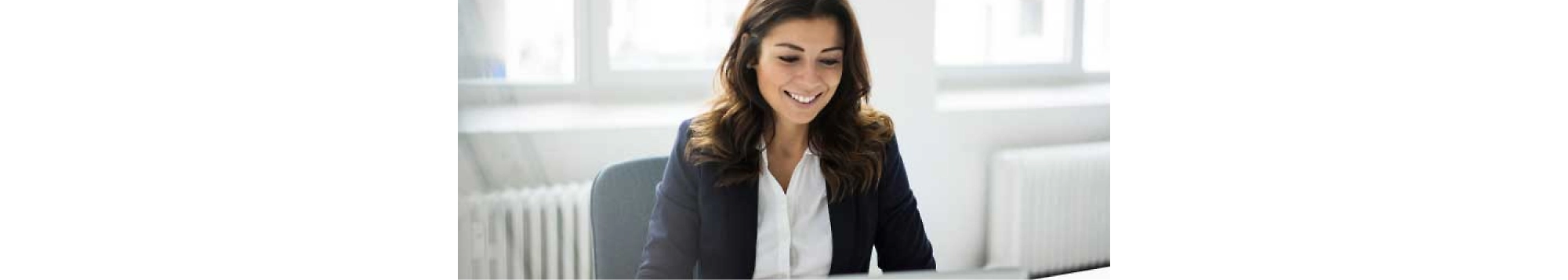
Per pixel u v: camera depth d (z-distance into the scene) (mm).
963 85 3699
